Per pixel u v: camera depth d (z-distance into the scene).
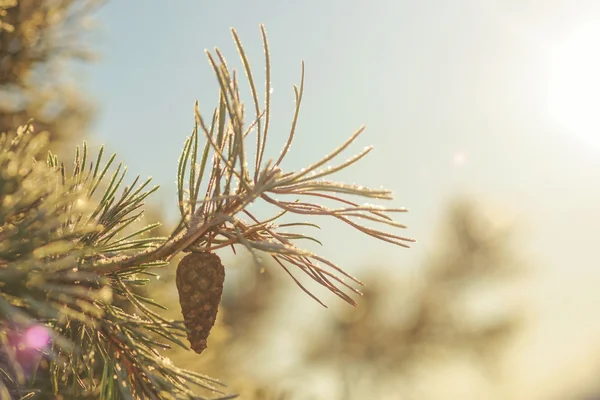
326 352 2.36
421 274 2.61
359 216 0.46
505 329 2.52
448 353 2.56
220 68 0.44
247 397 1.09
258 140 0.45
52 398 0.54
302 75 0.45
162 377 0.46
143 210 0.49
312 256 0.45
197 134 0.47
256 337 2.00
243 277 1.97
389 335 2.51
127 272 0.47
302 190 0.46
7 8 0.80
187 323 0.46
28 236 0.40
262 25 0.44
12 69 0.84
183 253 0.50
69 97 0.93
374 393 2.48
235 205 0.46
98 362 0.55
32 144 0.42
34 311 0.43
